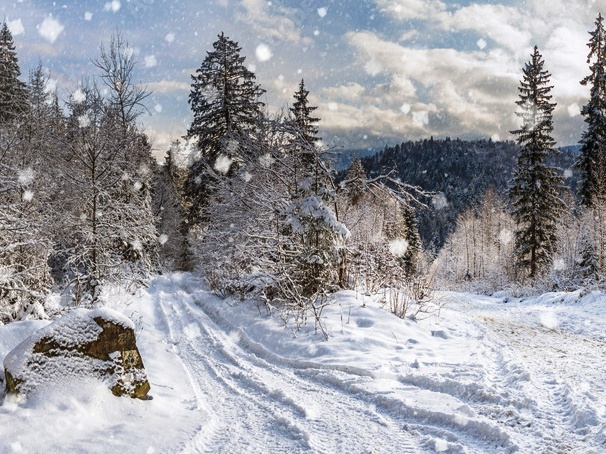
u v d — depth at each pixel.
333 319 10.12
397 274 13.59
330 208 13.60
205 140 25.72
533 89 31.00
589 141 31.00
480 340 9.23
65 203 12.96
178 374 7.19
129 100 16.92
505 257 46.00
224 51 26.05
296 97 20.77
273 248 14.22
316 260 12.35
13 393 4.79
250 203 16.14
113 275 13.07
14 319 9.93
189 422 4.90
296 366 7.65
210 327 11.68
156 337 10.53
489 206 58.72
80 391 4.89
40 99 20.83
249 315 11.78
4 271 10.50
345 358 7.50
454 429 4.69
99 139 13.02
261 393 6.21
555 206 30.70
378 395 5.73
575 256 30.95
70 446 4.07
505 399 5.37
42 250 11.69
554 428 4.59
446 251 68.25
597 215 29.86
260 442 4.53
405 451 4.26
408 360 7.37
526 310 16.69
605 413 4.80
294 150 14.34
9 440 3.96
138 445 4.23
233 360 8.26
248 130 16.92
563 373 6.66
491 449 4.21
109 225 12.91
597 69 30.91
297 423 4.94
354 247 13.90
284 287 12.33
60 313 10.74
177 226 36.41
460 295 28.81
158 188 36.19
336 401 5.72
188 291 20.20
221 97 25.77
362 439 4.54
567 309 15.99
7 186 11.38
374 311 10.55
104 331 5.33
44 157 14.23
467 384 5.80
